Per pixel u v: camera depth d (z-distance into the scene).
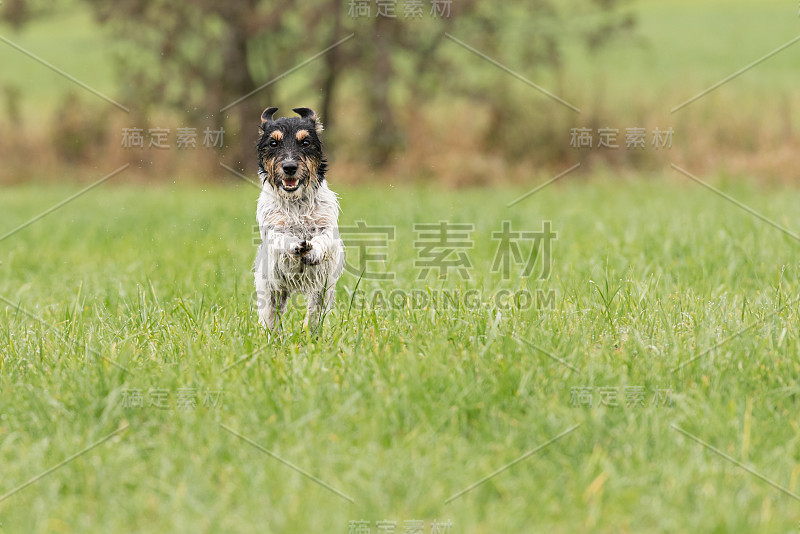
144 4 29.77
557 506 6.39
